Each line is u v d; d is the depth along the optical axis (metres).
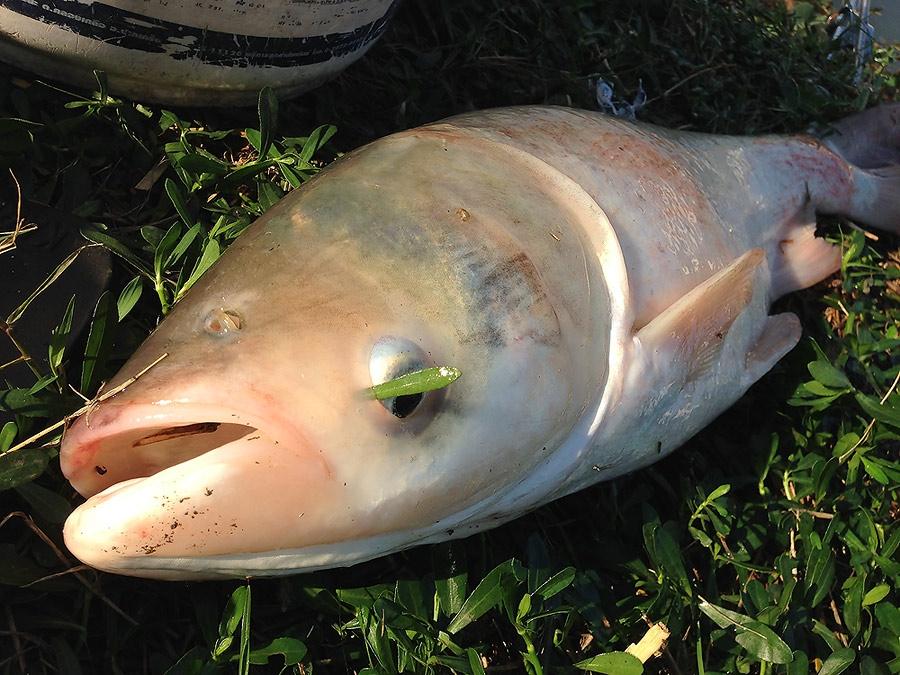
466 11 0.84
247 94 0.63
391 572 0.55
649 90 0.95
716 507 0.64
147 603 0.50
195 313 0.41
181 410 0.37
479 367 0.44
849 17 1.19
